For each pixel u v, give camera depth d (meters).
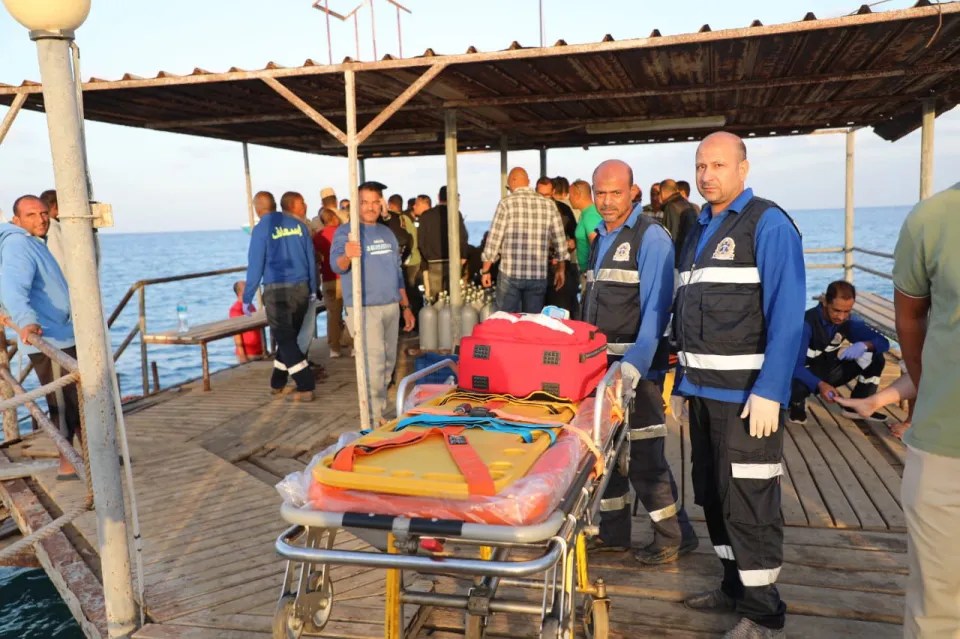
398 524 2.13
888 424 6.69
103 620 3.77
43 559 4.66
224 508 5.15
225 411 7.99
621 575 4.03
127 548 3.57
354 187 6.01
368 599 3.81
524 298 8.03
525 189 7.80
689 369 3.23
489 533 2.07
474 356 3.33
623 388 3.50
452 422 2.71
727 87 7.06
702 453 3.38
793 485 5.32
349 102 5.87
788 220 2.99
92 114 7.72
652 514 4.07
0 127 6.29
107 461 3.45
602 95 7.37
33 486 5.86
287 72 5.89
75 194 3.23
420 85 5.74
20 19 3.04
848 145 12.12
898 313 2.43
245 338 11.56
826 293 6.66
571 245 9.69
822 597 3.71
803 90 7.83
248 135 10.44
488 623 3.62
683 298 3.27
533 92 7.36
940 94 7.92
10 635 5.16
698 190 3.20
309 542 2.55
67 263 3.29
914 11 4.65
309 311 8.53
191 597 3.88
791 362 2.92
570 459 2.46
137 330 9.02
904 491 2.33
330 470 2.30
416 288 11.62
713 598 3.61
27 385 16.48
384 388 6.97
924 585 2.29
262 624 3.60
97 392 3.41
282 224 7.96
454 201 8.35
